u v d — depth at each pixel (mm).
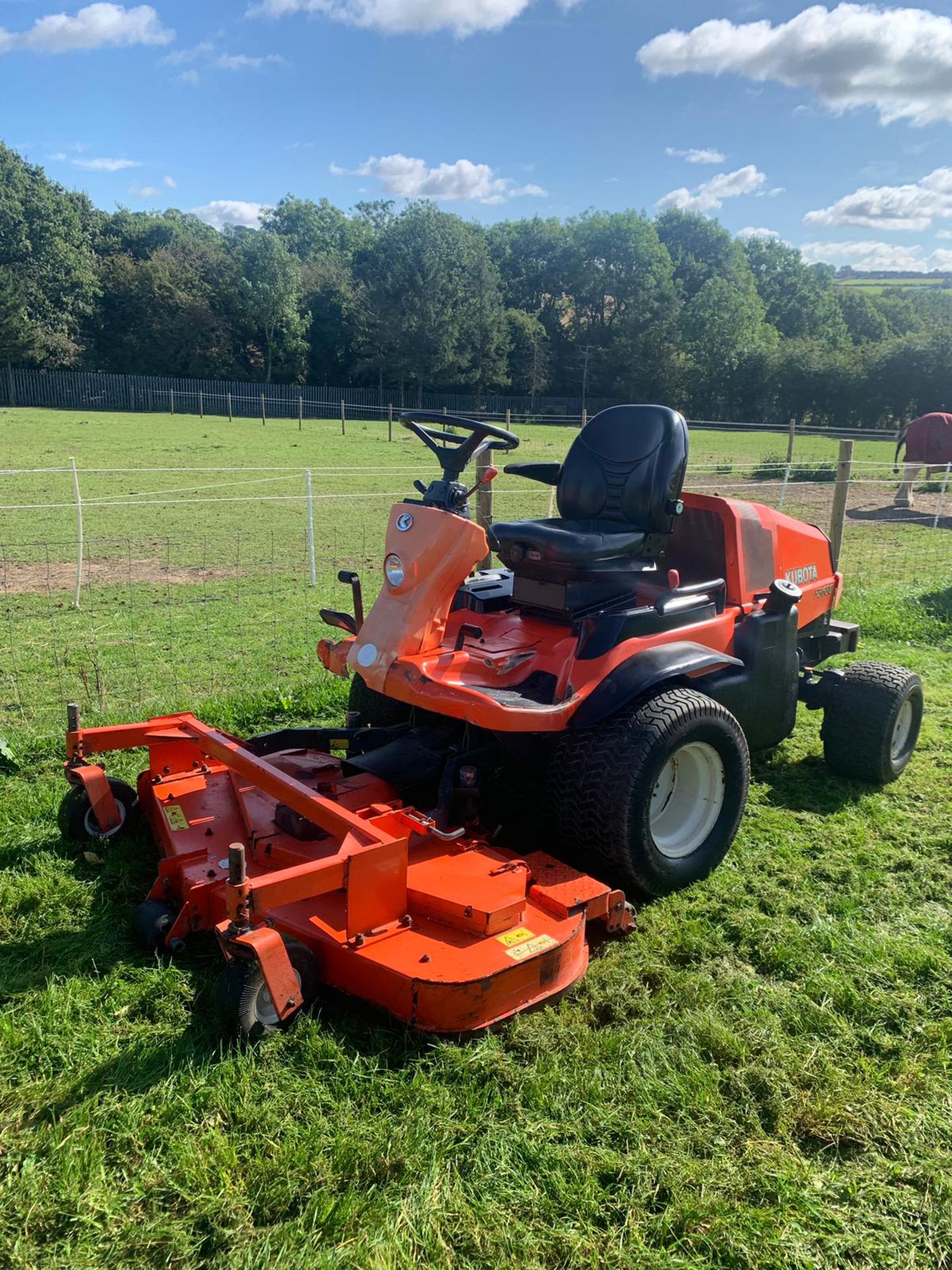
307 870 2711
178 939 3135
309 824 3307
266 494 16688
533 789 4336
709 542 4500
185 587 9344
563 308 74938
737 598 4445
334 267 70250
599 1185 2283
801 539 5082
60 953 3201
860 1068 2744
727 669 4332
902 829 4426
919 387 55688
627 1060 2717
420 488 4039
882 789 4910
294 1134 2373
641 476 4129
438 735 4020
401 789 3652
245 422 43562
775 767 5184
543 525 4016
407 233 63438
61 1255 2053
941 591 9281
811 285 86938
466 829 3609
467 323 63125
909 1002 3057
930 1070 2740
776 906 3689
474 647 3857
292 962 2748
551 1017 2893
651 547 4188
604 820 3479
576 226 75250
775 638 4410
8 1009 2873
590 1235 2150
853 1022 2986
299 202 91500
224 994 2672
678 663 3693
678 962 3307
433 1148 2344
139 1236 2092
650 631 3922
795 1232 2172
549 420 55125
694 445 36188
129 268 60594
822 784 4961
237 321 63281
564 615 3908
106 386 54719
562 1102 2535
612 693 3562
